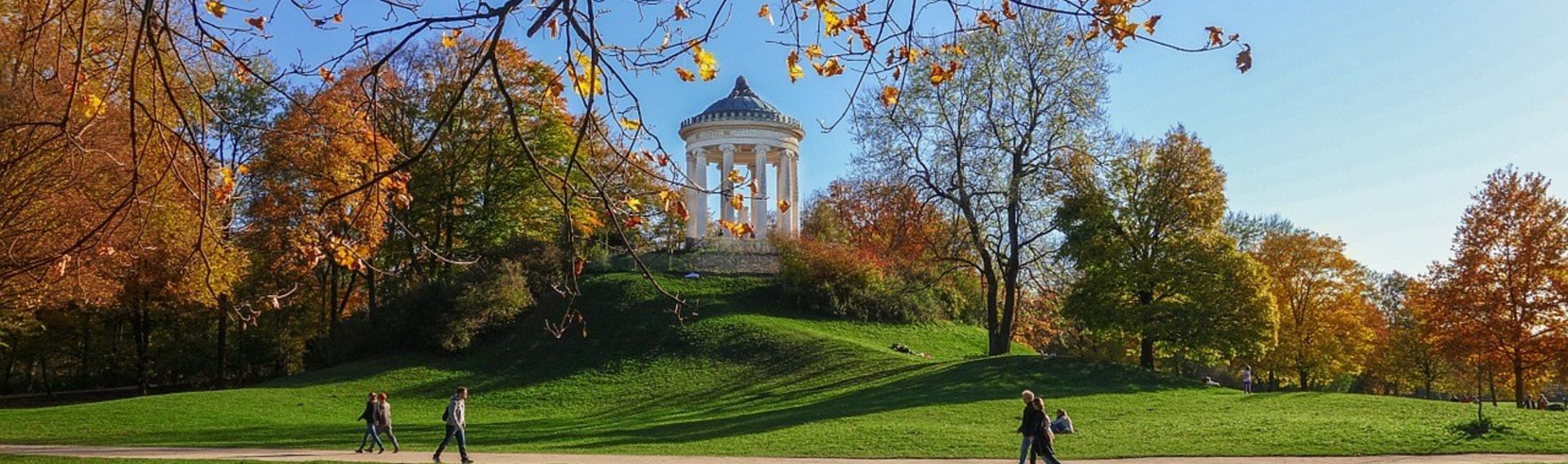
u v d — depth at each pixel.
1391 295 91.69
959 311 63.97
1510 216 42.88
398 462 22.95
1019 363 41.47
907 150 45.56
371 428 25.42
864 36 6.37
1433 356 53.38
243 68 6.04
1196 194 47.75
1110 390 36.75
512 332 54.34
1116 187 48.12
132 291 49.72
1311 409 32.28
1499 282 42.88
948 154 45.25
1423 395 77.25
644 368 48.81
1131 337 49.50
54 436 32.03
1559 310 41.59
